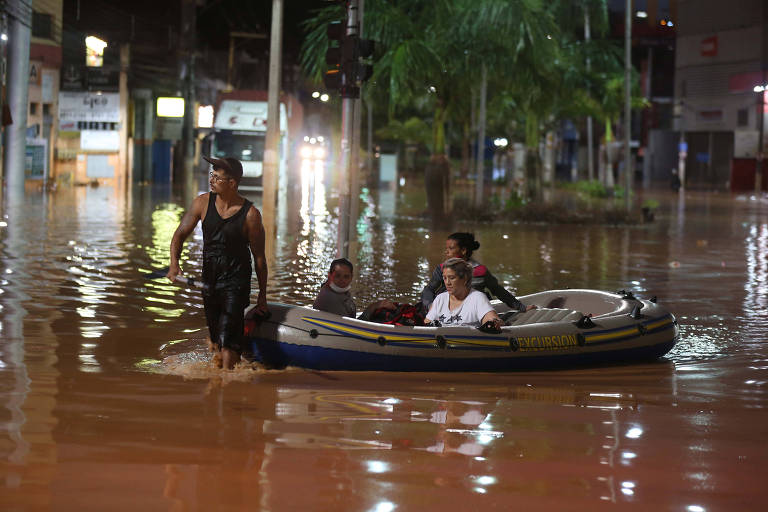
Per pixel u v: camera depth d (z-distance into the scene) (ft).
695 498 17.30
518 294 50.26
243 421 22.09
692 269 64.59
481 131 124.16
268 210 95.86
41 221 88.07
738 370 31.04
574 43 124.98
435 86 107.96
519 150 248.93
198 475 17.83
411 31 104.78
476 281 32.55
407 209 130.62
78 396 24.38
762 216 136.26
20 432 20.61
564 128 366.22
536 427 22.41
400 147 336.29
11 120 130.41
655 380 29.14
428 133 273.95
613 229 105.19
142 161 206.59
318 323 28.78
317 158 347.56
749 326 40.63
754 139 274.36
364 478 17.89
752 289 53.72
